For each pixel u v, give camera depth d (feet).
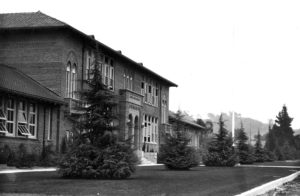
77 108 69.10
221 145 143.74
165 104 189.78
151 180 63.72
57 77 104.63
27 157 89.61
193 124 213.66
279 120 450.71
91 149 66.03
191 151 106.22
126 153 66.80
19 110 93.04
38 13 110.63
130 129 132.87
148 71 162.81
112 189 48.47
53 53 105.29
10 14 110.93
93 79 69.21
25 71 106.42
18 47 107.24
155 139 171.94
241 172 95.45
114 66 136.87
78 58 113.29
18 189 45.70
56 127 104.32
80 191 45.70
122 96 131.85
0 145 85.30
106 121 68.49
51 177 64.75
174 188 51.62
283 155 301.02
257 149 225.15
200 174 83.61
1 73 96.02
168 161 104.06
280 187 66.64
